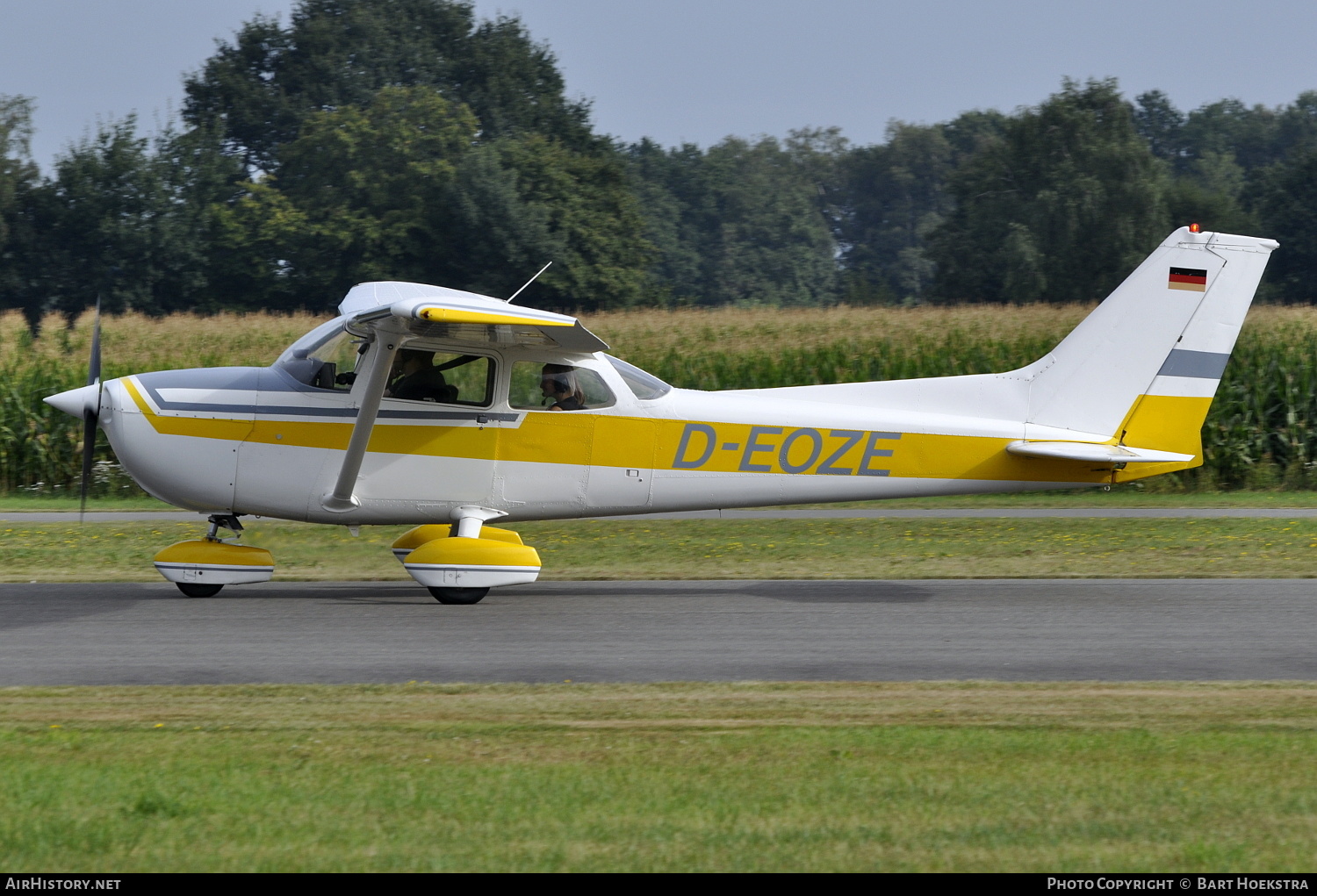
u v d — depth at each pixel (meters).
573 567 37.78
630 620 29.05
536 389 31.89
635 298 199.62
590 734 18.83
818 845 14.25
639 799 15.73
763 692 21.77
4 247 182.00
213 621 28.08
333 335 31.17
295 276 184.75
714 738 18.58
